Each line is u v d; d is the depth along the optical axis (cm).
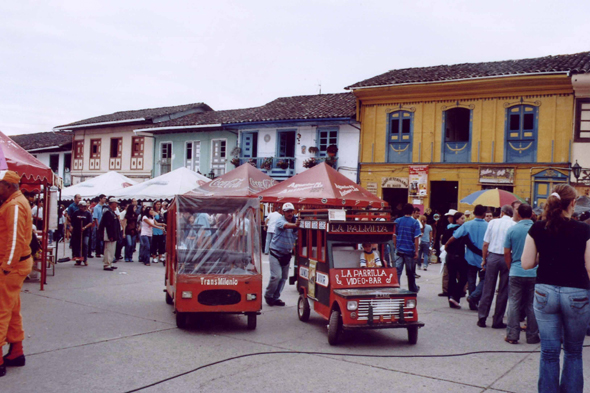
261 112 3041
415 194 2436
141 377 579
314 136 2745
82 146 3991
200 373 598
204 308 804
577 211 1053
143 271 1499
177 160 3391
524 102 2205
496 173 2258
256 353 686
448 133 2423
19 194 608
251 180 1393
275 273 1027
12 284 580
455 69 2503
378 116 2553
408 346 738
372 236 812
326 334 809
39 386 543
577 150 2112
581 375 482
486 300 866
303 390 548
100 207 1695
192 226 858
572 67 2077
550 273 486
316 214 864
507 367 641
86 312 912
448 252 1047
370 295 725
